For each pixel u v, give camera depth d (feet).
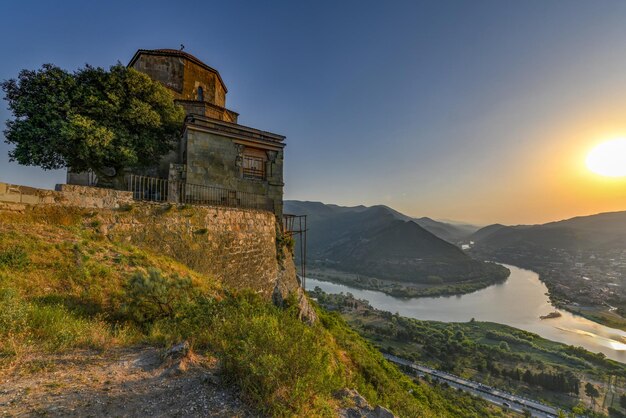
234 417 11.37
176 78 70.74
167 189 50.88
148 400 11.83
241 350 14.25
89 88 41.63
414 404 47.24
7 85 38.63
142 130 47.73
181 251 37.11
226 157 57.00
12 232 24.53
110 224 31.91
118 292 23.56
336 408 14.19
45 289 20.88
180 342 17.17
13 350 14.06
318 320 64.23
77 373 13.37
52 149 40.24
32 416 10.02
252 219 49.75
